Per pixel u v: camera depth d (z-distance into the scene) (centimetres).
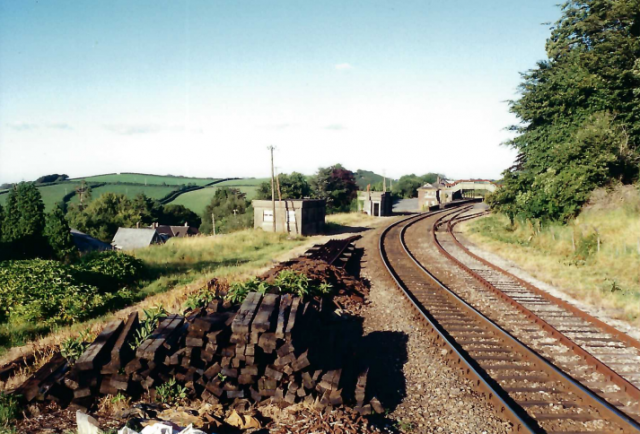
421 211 6078
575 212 2225
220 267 1853
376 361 843
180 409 581
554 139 2434
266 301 743
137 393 632
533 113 2556
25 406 596
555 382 728
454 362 817
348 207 6594
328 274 1420
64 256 2564
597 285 1404
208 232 8038
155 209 10112
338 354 785
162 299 1293
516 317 1109
